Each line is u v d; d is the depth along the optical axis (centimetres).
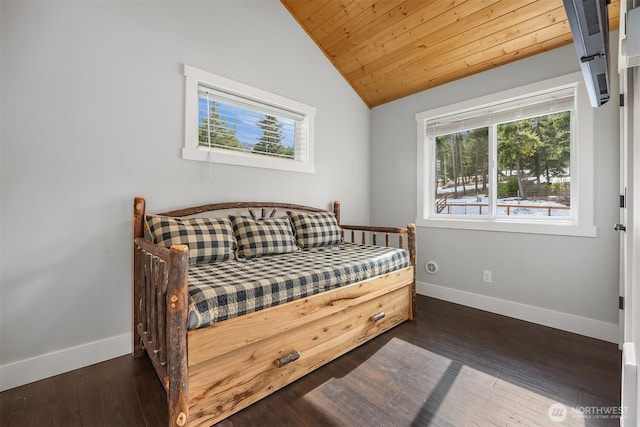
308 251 249
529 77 246
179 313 116
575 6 86
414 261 253
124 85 189
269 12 265
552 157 245
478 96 276
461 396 147
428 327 233
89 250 178
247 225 228
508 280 257
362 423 130
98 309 182
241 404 139
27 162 159
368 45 285
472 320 246
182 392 117
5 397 146
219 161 233
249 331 139
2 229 153
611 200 208
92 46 178
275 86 268
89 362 177
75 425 127
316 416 135
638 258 95
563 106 233
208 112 233
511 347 198
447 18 236
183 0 214
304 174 294
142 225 191
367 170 363
